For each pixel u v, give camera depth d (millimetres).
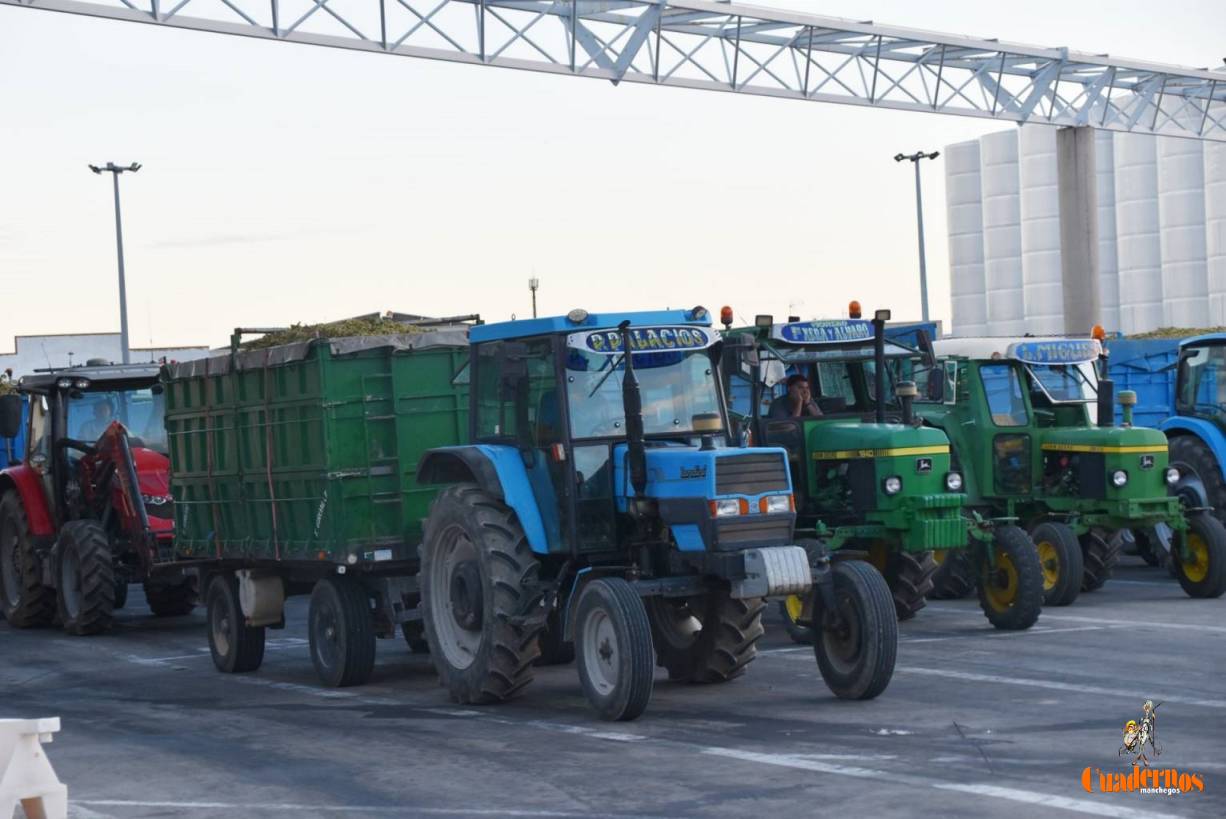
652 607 11250
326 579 12078
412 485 11820
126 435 16406
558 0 21781
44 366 49125
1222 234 44719
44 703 11977
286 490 12242
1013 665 11281
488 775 8117
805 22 23797
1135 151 46562
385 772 8367
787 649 12945
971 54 26750
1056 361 15727
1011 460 15617
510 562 10289
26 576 17609
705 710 9914
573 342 10281
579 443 10180
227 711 11008
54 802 7176
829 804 7012
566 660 12867
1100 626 13352
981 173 51969
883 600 9891
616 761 8297
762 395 14344
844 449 13602
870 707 9719
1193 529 15289
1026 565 13211
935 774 7570
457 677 10664
